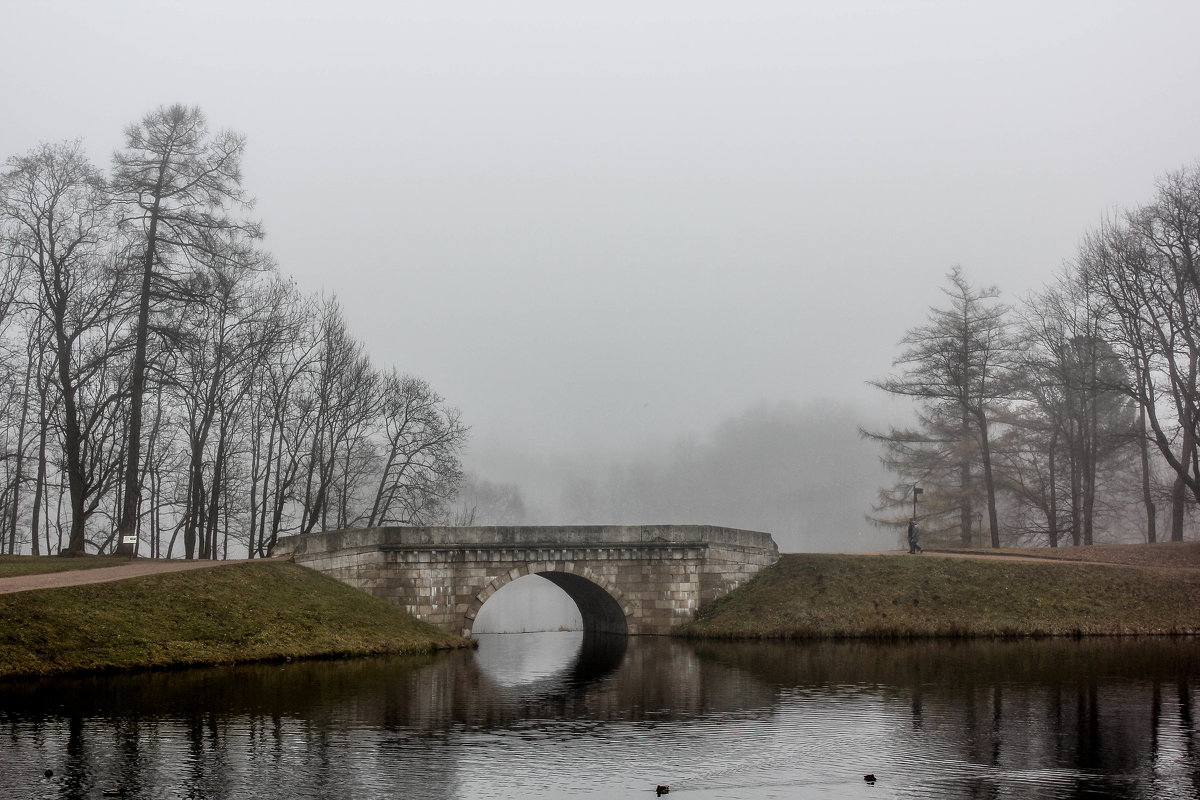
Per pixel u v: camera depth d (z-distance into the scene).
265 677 30.56
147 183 43.81
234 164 45.41
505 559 43.94
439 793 19.61
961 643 42.09
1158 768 21.80
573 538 44.78
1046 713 27.14
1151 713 27.12
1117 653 38.50
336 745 23.00
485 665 35.56
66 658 29.52
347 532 42.25
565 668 35.25
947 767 21.84
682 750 23.09
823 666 35.59
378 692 28.94
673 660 37.47
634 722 25.89
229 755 21.86
